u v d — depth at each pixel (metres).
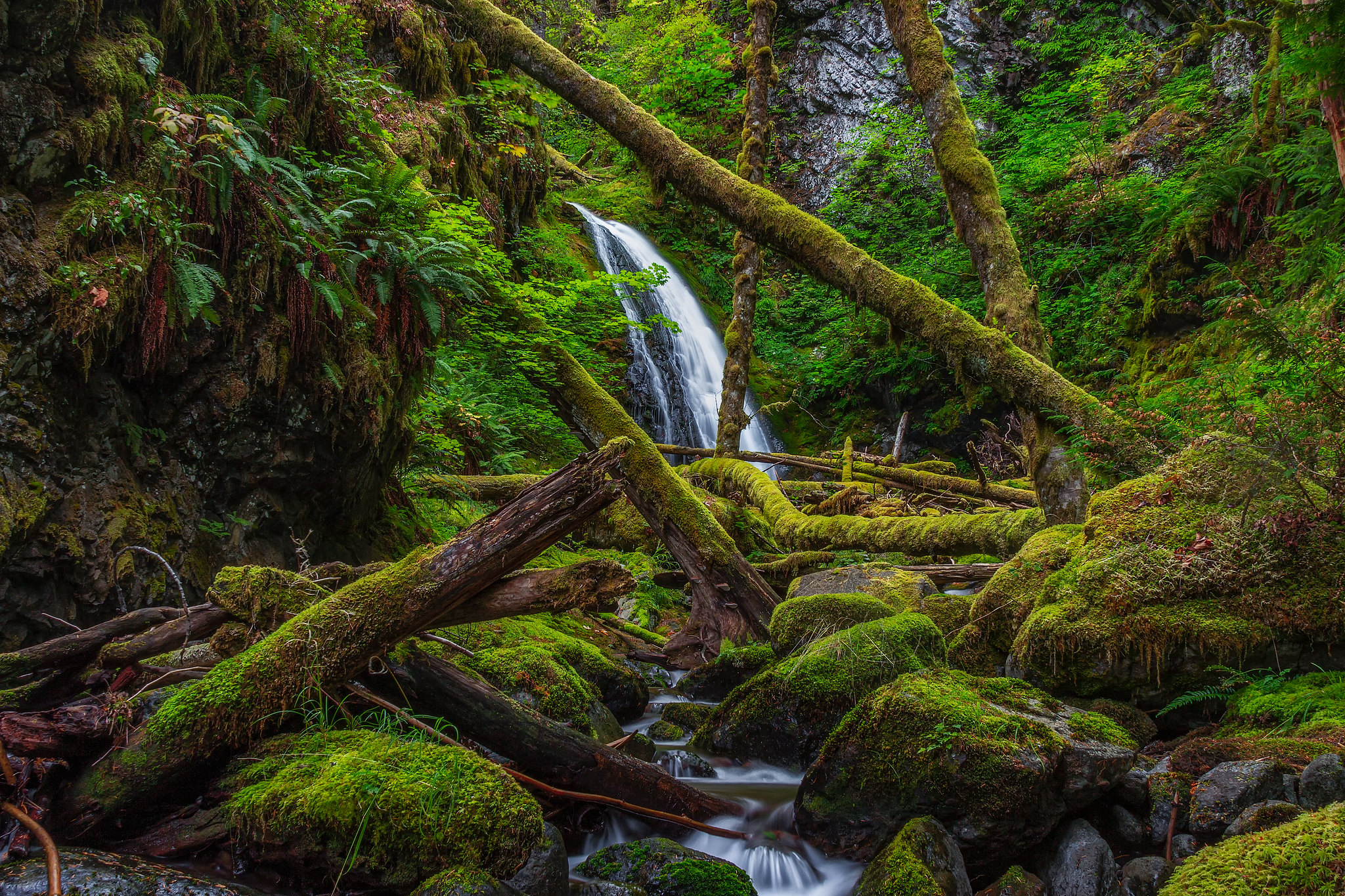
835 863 2.95
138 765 2.42
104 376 3.42
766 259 18.59
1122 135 13.86
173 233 3.52
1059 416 5.34
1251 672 3.45
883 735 2.97
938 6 18.05
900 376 14.64
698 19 17.58
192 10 4.18
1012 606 4.40
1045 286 12.62
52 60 3.26
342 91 5.27
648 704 4.94
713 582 5.53
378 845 2.19
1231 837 2.27
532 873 2.43
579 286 9.32
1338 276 5.98
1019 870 2.60
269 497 4.40
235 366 3.96
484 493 7.23
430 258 4.86
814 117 19.97
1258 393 4.73
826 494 10.00
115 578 3.30
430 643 3.61
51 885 1.97
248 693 2.59
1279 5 8.61
